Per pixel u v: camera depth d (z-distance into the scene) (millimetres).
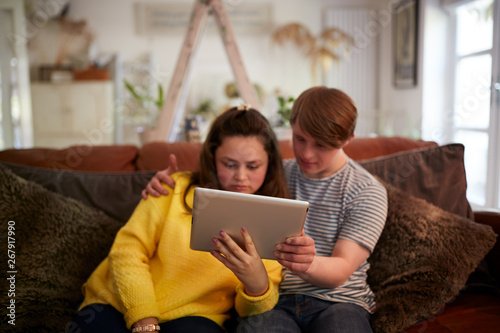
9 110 4676
